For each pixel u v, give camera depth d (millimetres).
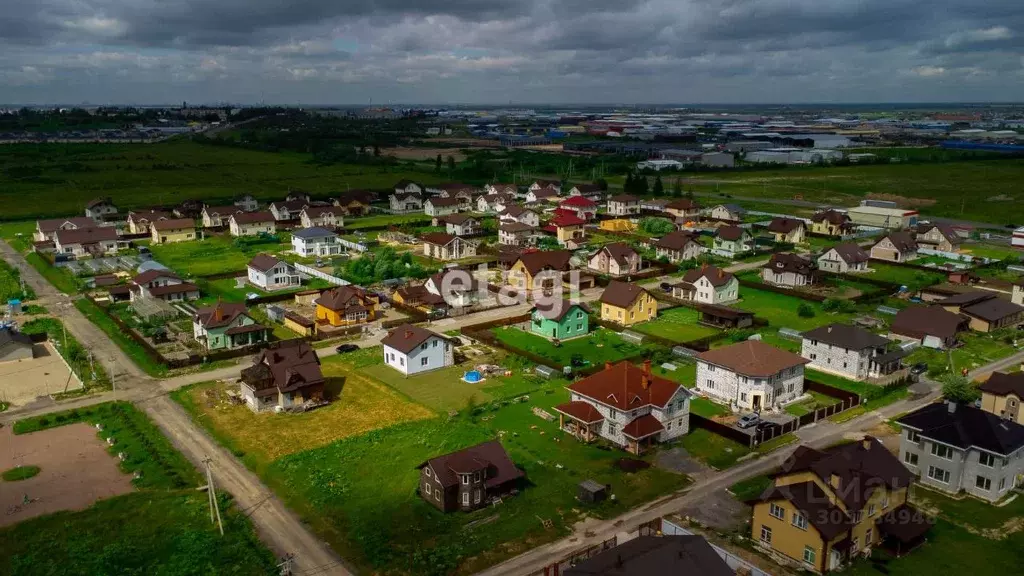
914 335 93375
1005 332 97250
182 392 77438
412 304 109125
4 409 73062
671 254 141375
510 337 96625
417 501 56188
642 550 42594
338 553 49938
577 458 63562
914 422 60156
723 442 66875
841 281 125250
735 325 99938
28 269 133875
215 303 111312
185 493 57094
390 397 76375
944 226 160875
